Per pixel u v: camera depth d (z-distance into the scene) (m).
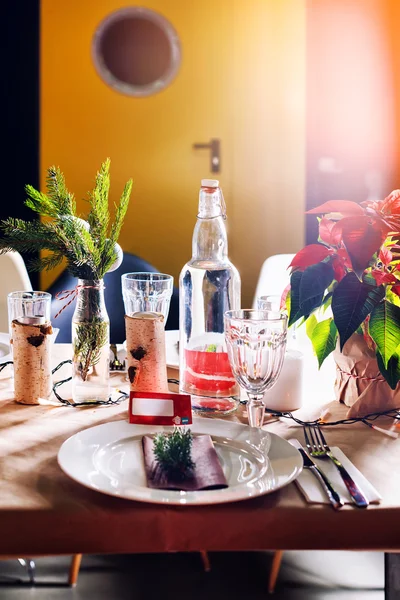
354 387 1.17
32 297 1.25
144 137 4.30
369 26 4.30
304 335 1.73
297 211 4.45
